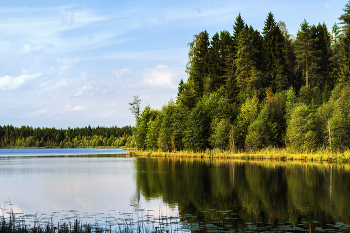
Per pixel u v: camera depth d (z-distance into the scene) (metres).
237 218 18.25
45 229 15.64
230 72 106.12
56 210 20.81
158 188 28.98
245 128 78.00
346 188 28.22
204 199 23.83
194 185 30.52
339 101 67.12
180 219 18.12
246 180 33.47
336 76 93.25
